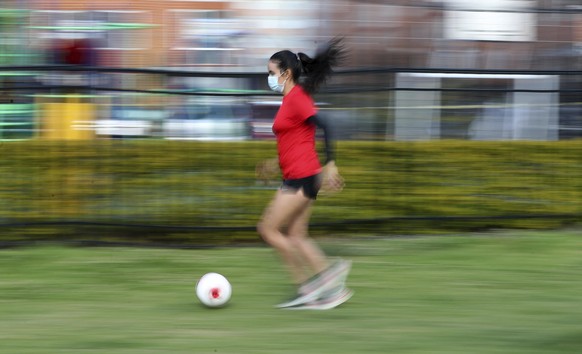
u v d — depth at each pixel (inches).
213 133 933.8
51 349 591.5
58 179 909.2
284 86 684.1
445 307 697.0
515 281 773.9
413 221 949.2
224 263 842.8
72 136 927.0
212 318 671.1
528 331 631.2
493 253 868.6
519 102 997.8
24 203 906.1
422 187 958.4
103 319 666.2
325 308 695.1
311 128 685.9
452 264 832.3
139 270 815.1
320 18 1068.5
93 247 895.1
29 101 922.7
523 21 1057.5
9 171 900.6
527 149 973.2
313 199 689.6
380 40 1048.2
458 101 977.5
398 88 946.1
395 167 952.9
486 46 1056.8
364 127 955.3
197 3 1080.8
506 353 581.3
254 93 919.0
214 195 925.8
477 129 984.9
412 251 877.8
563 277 785.6
